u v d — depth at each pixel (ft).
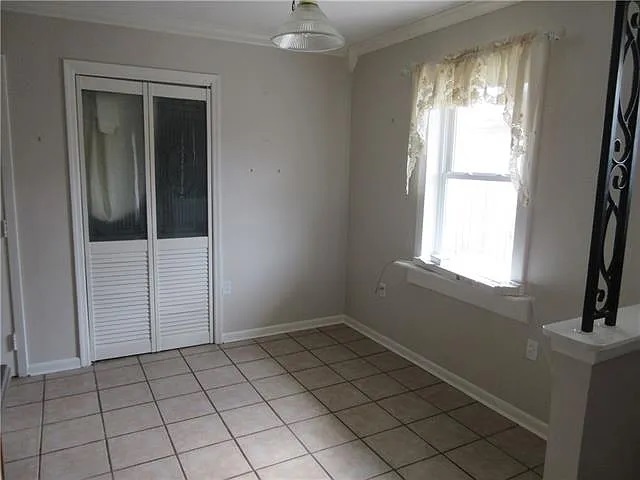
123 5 9.30
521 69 7.86
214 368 10.81
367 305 12.92
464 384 9.86
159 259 11.30
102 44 10.06
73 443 7.85
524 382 8.55
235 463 7.40
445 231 10.37
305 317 13.47
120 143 10.57
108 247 10.70
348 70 12.81
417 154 10.25
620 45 4.88
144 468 7.25
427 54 10.27
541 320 8.13
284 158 12.40
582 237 7.43
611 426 5.51
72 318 10.54
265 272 12.66
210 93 11.25
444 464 7.48
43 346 10.36
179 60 10.83
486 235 9.33
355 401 9.41
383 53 11.59
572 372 5.25
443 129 10.24
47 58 9.61
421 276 10.63
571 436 5.33
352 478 7.10
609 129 5.01
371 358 11.50
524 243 8.25
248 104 11.72
